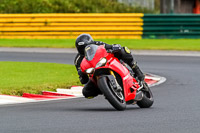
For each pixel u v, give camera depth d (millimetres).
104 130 21781
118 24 86125
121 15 86000
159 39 86688
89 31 86375
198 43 80750
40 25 87562
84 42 27844
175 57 66062
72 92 38312
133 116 25812
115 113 26953
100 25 86125
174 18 86438
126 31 86250
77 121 24234
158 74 50562
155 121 24203
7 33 88062
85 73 28625
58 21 87062
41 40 87000
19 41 85688
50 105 31281
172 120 24578
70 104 31797
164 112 27594
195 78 46875
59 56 68312
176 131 21609
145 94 30891
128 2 115562
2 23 88125
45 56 68312
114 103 27234
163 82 44438
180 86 41562
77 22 86625
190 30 86812
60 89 39125
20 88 38188
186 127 22594
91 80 28562
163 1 107312
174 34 86750
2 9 105125
